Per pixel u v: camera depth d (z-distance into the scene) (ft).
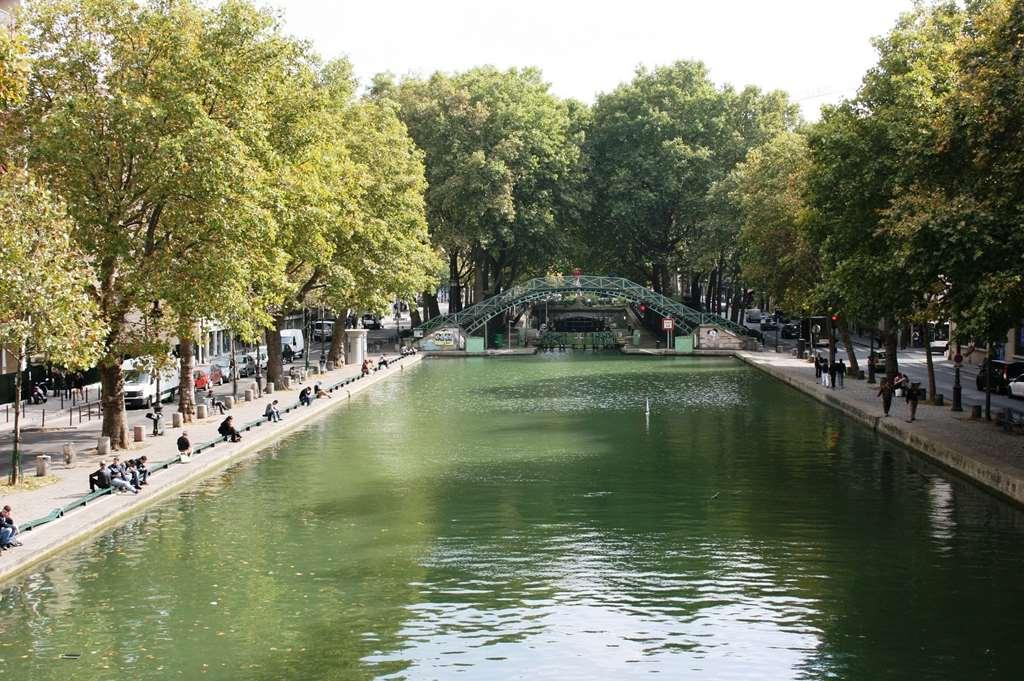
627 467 135.74
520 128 349.00
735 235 328.70
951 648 71.72
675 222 386.73
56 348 102.89
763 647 72.08
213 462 134.00
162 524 105.70
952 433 145.59
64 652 71.77
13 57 80.18
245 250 135.85
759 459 140.97
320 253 186.70
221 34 138.31
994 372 206.69
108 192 126.82
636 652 71.31
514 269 394.73
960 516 107.45
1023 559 92.12
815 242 190.19
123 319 133.90
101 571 89.61
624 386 240.73
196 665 69.41
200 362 282.77
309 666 69.26
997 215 111.96
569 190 361.51
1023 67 108.37
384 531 102.99
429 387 241.35
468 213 331.77
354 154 238.68
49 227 100.99
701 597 82.43
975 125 112.78
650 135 374.43
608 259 395.14
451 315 360.89
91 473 120.47
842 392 207.72
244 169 129.08
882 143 156.87
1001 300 107.96
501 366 303.89
